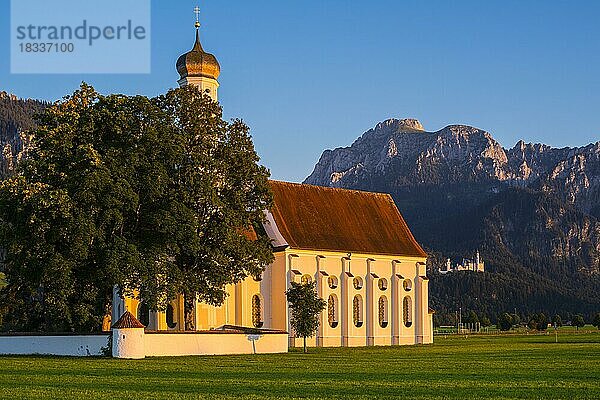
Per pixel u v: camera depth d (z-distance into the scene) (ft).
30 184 259.60
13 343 265.54
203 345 276.00
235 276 294.25
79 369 200.23
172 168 281.33
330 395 135.33
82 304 263.70
